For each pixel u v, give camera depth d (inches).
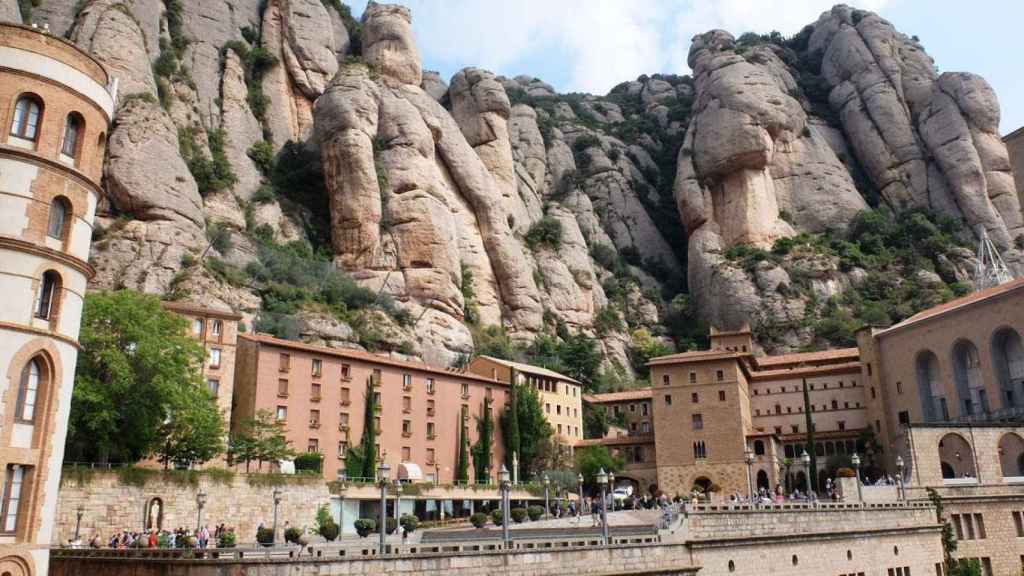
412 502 3006.9
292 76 5910.4
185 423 2401.6
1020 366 3531.0
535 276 6117.1
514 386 4028.1
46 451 1277.1
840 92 7770.7
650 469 4168.3
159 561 1421.0
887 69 7564.0
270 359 3115.2
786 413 4751.5
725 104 6943.9
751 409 4827.8
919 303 5743.1
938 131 7017.7
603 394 5103.3
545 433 4035.4
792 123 7121.1
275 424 2854.3
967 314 3769.7
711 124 6958.7
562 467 4020.7
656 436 3885.3
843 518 2196.1
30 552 1228.5
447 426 3695.9
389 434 3442.4
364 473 3233.3
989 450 2844.5
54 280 1341.0
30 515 1239.5
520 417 4001.0
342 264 4852.4
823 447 4421.8
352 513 2795.3
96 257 3762.3
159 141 4281.5
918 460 2775.6
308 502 2522.1
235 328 2994.6
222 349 2930.6
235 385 3107.8
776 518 2022.6
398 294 4773.6
